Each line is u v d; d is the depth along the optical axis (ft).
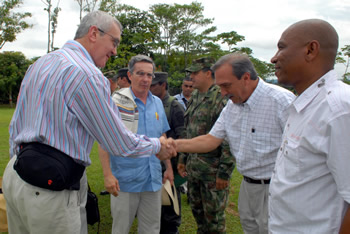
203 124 8.96
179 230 11.66
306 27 4.14
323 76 4.15
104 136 5.73
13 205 5.83
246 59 6.72
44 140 5.27
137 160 7.82
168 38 103.81
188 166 9.44
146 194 8.24
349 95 3.69
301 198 4.20
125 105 7.87
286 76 4.37
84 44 6.13
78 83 5.34
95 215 8.77
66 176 5.37
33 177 5.19
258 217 7.07
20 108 5.79
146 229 8.41
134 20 91.20
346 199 3.60
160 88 10.82
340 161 3.62
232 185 16.94
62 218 5.52
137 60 8.04
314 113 4.00
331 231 3.96
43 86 5.39
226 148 8.29
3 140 30.73
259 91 6.75
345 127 3.59
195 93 9.84
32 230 5.48
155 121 8.41
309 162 4.10
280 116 6.48
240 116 7.07
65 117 5.31
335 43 4.16
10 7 50.83
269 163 6.75
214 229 8.92
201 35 100.53
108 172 7.49
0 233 9.61
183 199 14.85
